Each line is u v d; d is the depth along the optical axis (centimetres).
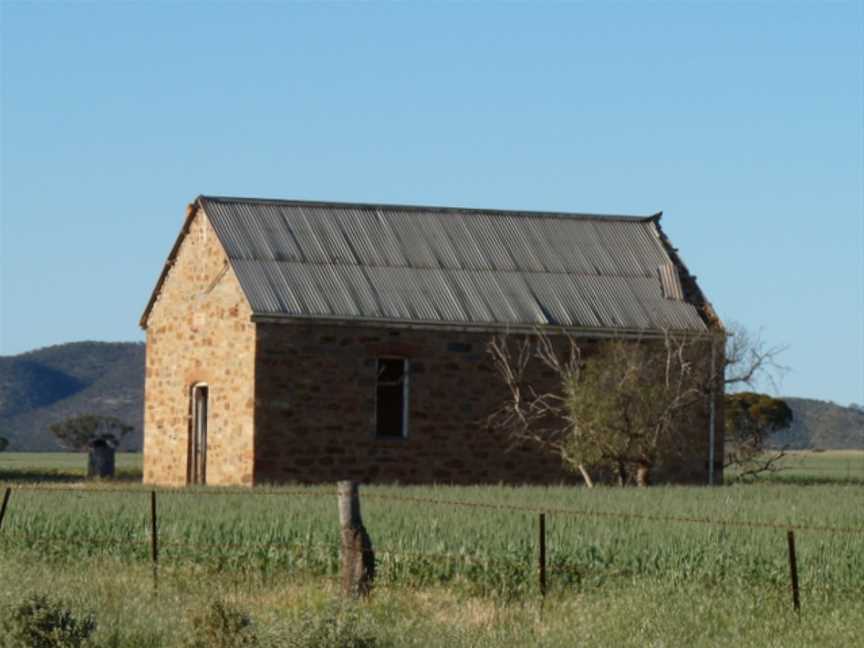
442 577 2381
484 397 4419
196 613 1758
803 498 3416
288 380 4225
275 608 2003
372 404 4309
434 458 4362
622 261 4894
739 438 5128
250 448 4191
